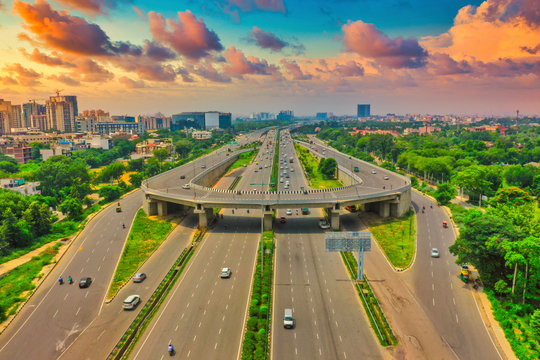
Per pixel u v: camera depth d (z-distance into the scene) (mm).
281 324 103188
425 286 123062
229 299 116438
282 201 175875
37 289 126312
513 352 91250
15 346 96000
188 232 178000
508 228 119375
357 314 107812
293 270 136500
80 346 95312
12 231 164125
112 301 116750
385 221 190750
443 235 170125
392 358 89375
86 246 164375
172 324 103500
